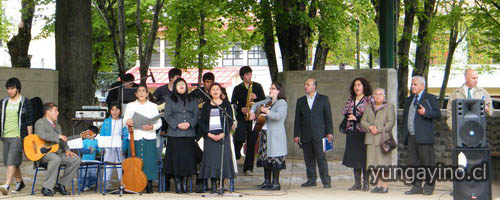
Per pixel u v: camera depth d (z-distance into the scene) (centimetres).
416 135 977
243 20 2148
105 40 2483
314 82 1088
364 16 2133
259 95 1135
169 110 990
